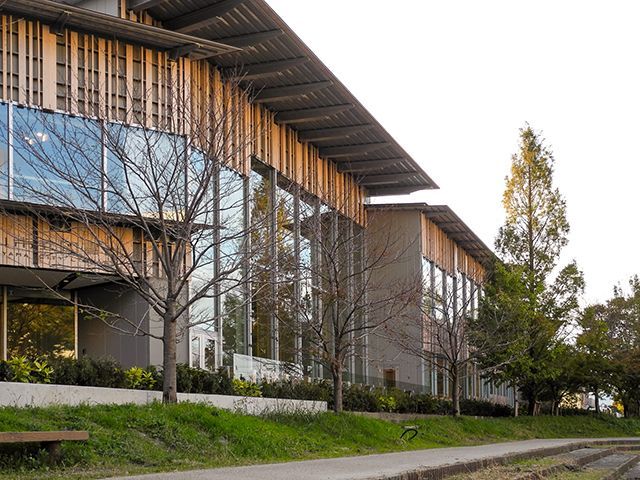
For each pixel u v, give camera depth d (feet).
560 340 135.85
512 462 62.75
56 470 38.34
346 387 99.04
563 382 145.48
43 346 90.22
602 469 69.67
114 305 88.74
